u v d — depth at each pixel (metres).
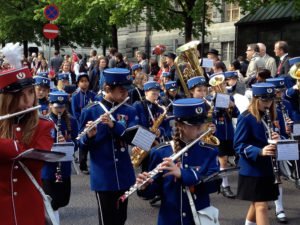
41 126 3.35
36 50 35.09
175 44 22.39
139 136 4.75
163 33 31.69
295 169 5.56
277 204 6.72
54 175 5.57
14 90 3.24
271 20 21.80
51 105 5.96
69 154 5.11
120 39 35.38
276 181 5.07
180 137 3.87
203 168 3.82
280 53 10.01
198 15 17.78
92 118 5.12
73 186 8.55
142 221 6.79
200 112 3.75
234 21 26.97
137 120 5.23
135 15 20.11
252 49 11.20
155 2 18.50
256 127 5.17
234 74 9.13
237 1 19.41
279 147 4.85
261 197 5.16
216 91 7.84
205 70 10.96
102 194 5.03
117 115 5.12
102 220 5.05
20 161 3.25
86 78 9.85
